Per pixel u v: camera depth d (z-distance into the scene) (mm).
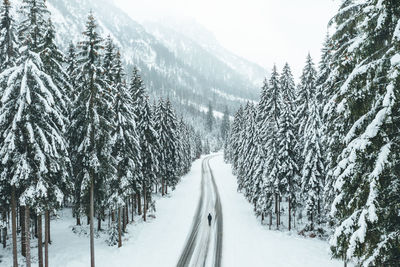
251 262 19250
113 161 19641
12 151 12078
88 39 15969
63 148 13625
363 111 7652
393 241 6422
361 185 7062
